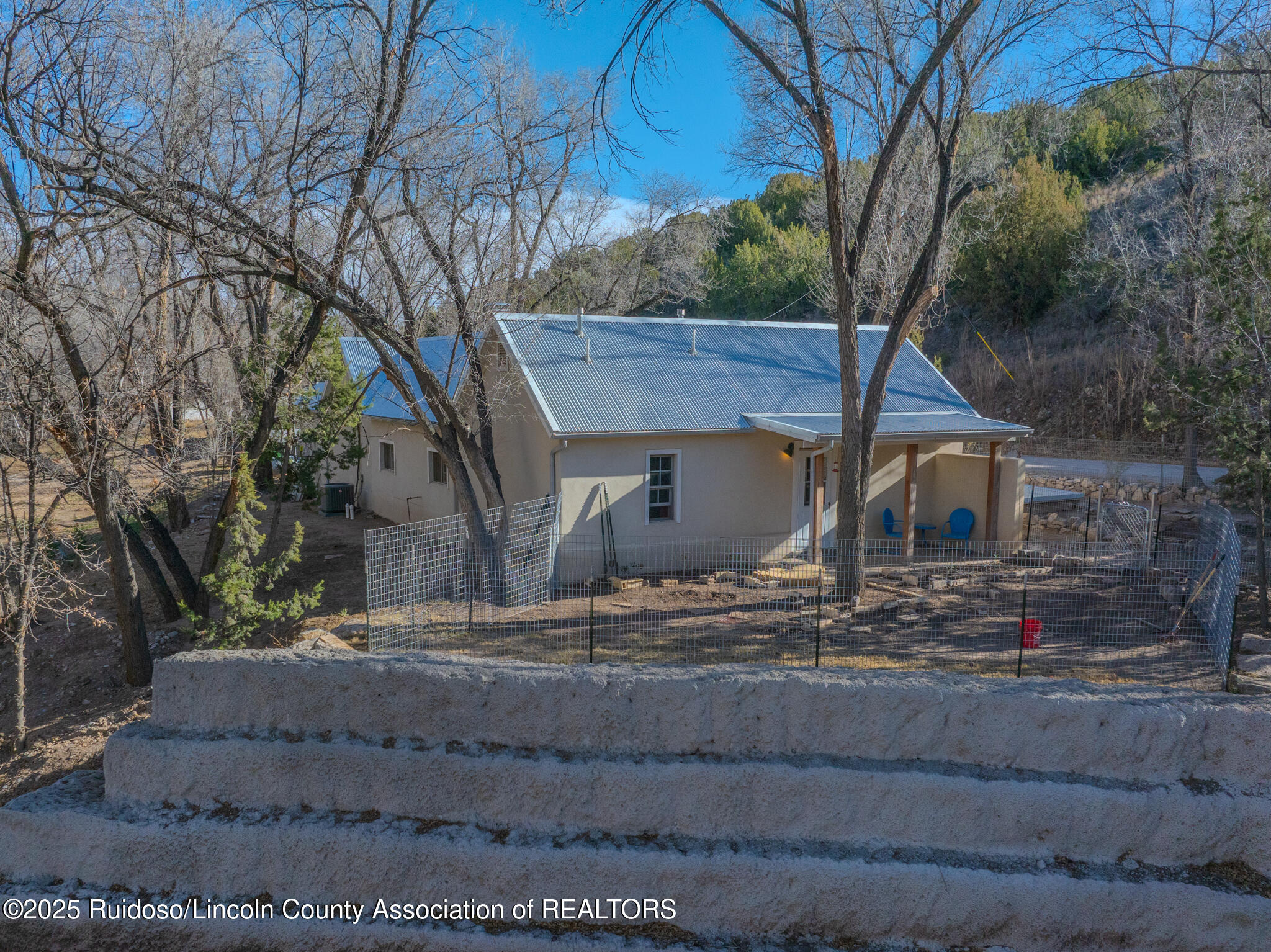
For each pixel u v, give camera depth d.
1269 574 14.43
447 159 13.88
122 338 10.74
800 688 4.95
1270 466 11.41
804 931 4.50
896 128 13.05
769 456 17.77
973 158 20.53
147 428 12.45
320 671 5.19
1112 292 33.69
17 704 9.88
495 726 5.07
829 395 19.00
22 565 9.94
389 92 12.48
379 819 4.91
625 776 4.77
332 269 12.60
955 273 41.03
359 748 5.00
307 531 22.05
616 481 16.39
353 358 25.58
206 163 11.28
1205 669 9.99
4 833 5.04
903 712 4.91
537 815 4.84
